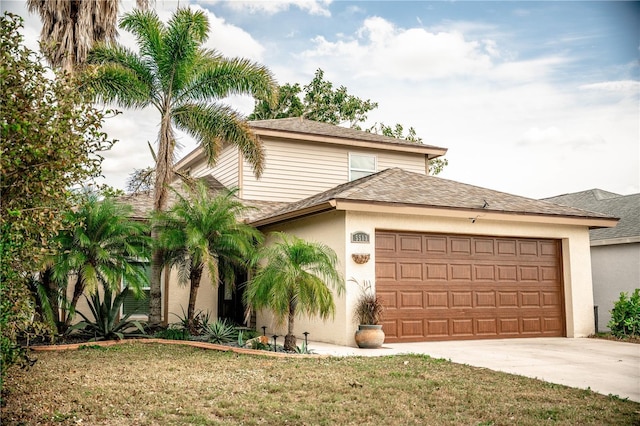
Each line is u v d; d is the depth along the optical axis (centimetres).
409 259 1309
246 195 1792
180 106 1376
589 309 1483
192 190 1387
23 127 575
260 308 1087
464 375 852
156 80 1363
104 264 1178
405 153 2050
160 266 1313
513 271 1434
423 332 1298
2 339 614
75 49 1544
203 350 1095
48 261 1023
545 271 1480
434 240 1345
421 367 912
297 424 587
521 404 680
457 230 1354
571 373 897
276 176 1841
